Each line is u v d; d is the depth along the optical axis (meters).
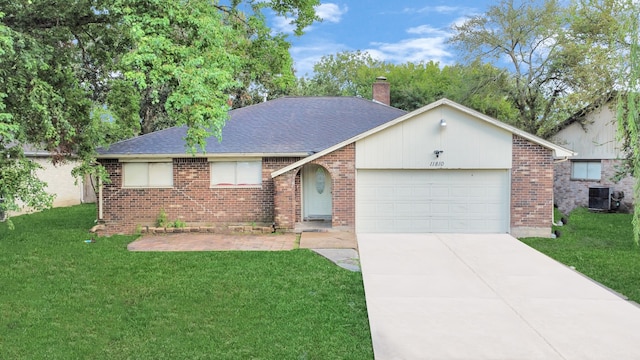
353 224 16.53
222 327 7.87
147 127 29.03
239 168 17.39
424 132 16.20
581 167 24.67
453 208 16.50
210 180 17.38
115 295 9.59
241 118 20.20
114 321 8.20
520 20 26.30
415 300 3.41
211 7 11.40
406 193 16.56
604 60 19.16
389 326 3.11
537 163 16.05
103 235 16.56
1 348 7.12
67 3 11.05
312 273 11.09
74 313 8.58
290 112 20.88
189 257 12.85
